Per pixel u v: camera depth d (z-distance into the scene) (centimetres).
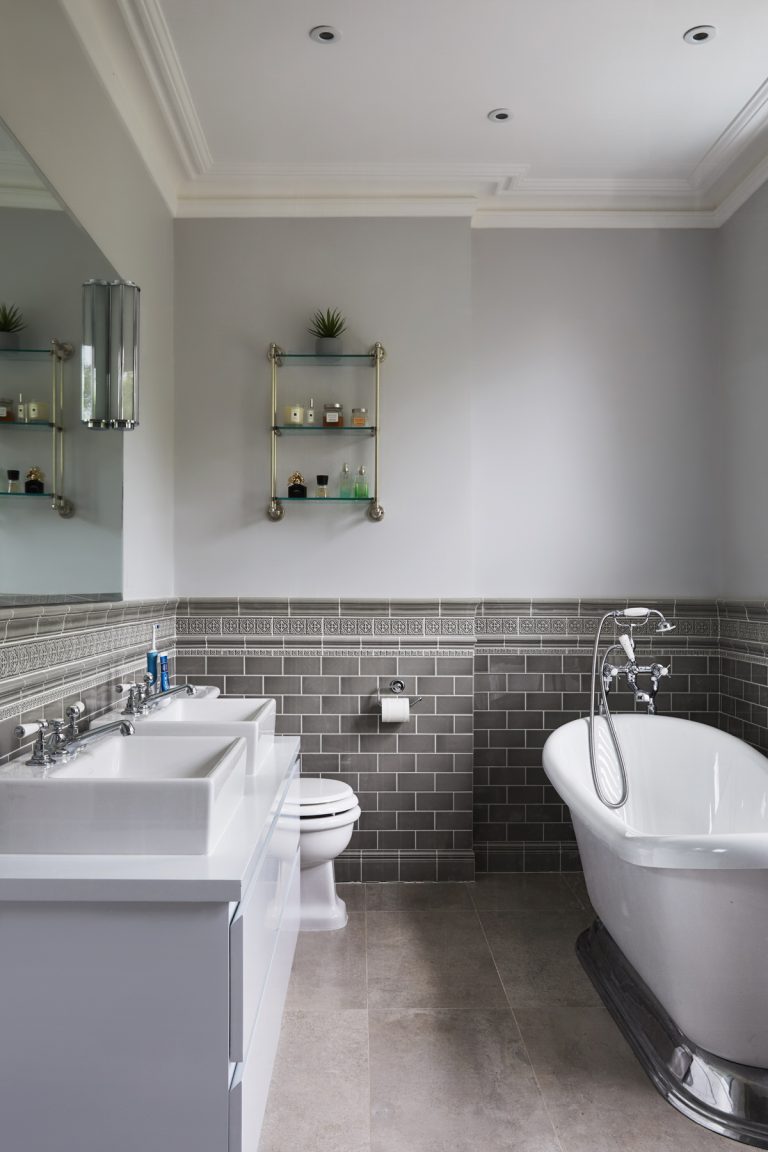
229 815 181
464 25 263
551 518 377
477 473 377
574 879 367
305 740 362
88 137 251
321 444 364
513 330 379
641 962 234
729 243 368
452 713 363
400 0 251
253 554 363
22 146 196
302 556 363
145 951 148
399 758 362
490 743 376
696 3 253
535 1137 197
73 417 230
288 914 241
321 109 311
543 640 376
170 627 354
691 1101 207
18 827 159
